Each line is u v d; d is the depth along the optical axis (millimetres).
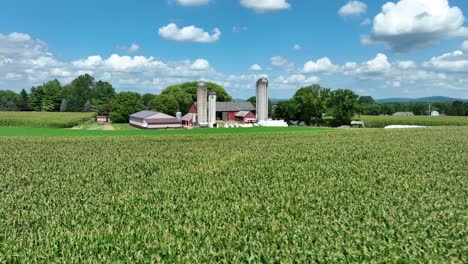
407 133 59438
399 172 23406
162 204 15312
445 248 10094
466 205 14664
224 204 14977
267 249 9859
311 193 17188
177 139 50219
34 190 18922
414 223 12148
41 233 11742
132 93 125812
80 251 10000
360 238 10641
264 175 22531
